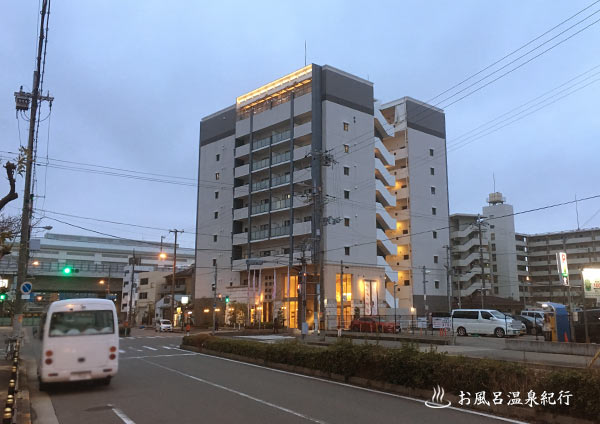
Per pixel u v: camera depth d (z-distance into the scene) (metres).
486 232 79.75
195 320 61.94
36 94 19.19
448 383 10.17
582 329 19.55
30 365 18.45
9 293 61.91
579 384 8.03
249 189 56.91
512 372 9.30
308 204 49.38
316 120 51.91
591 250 84.81
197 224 64.94
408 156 60.81
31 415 9.41
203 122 67.19
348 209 51.66
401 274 58.94
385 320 39.09
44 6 17.77
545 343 18.41
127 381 13.47
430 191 62.19
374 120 57.97
